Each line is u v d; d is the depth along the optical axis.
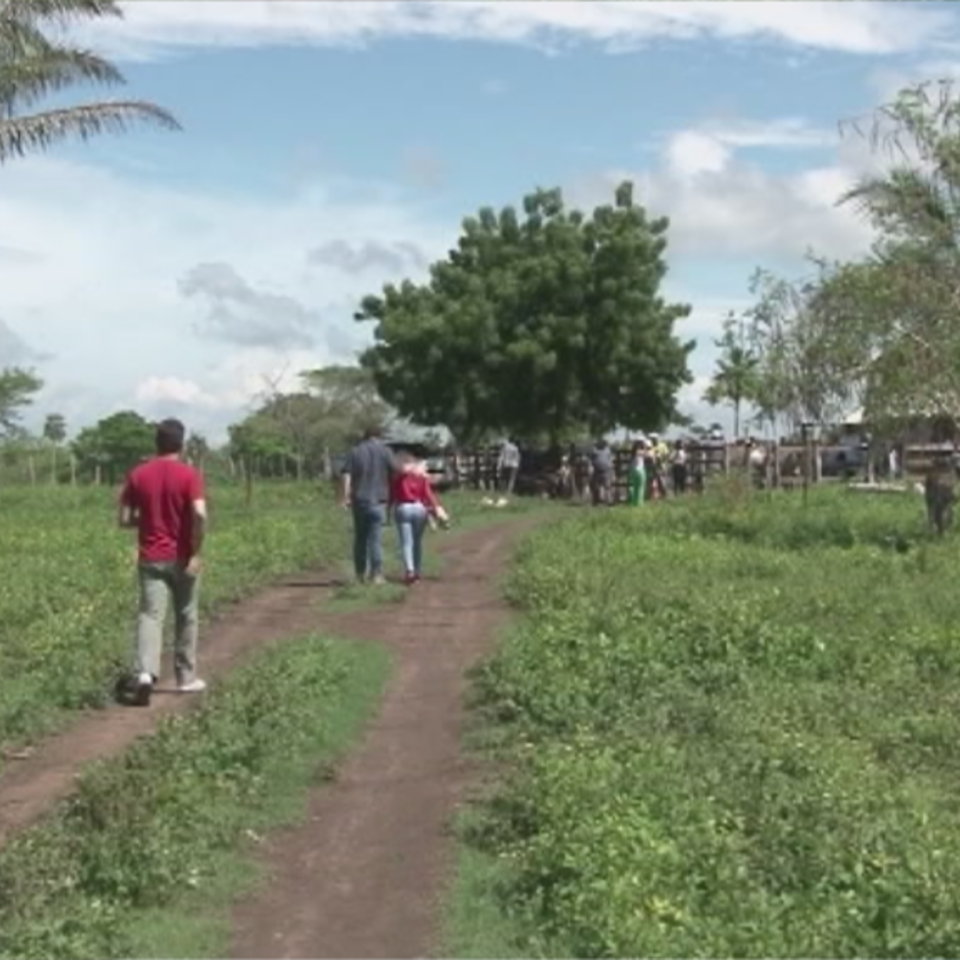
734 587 21.11
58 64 25.16
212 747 12.64
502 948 9.00
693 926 8.67
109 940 8.99
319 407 76.50
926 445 38.22
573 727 13.56
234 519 35.81
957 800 11.50
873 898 9.11
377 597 22.75
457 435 60.16
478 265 60.12
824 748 12.24
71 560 26.27
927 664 16.23
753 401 41.91
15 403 74.56
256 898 10.00
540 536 31.06
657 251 58.50
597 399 58.44
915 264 28.91
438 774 12.89
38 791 12.64
